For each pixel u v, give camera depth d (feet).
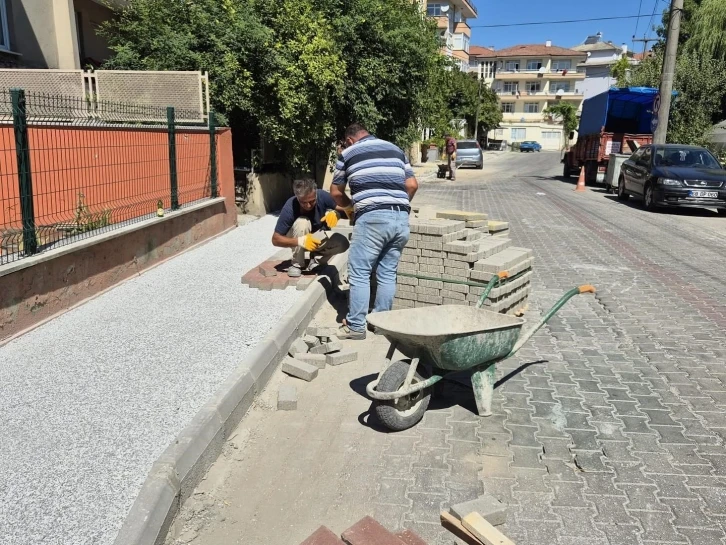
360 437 13.28
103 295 21.59
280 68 37.58
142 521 9.40
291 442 13.08
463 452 12.63
